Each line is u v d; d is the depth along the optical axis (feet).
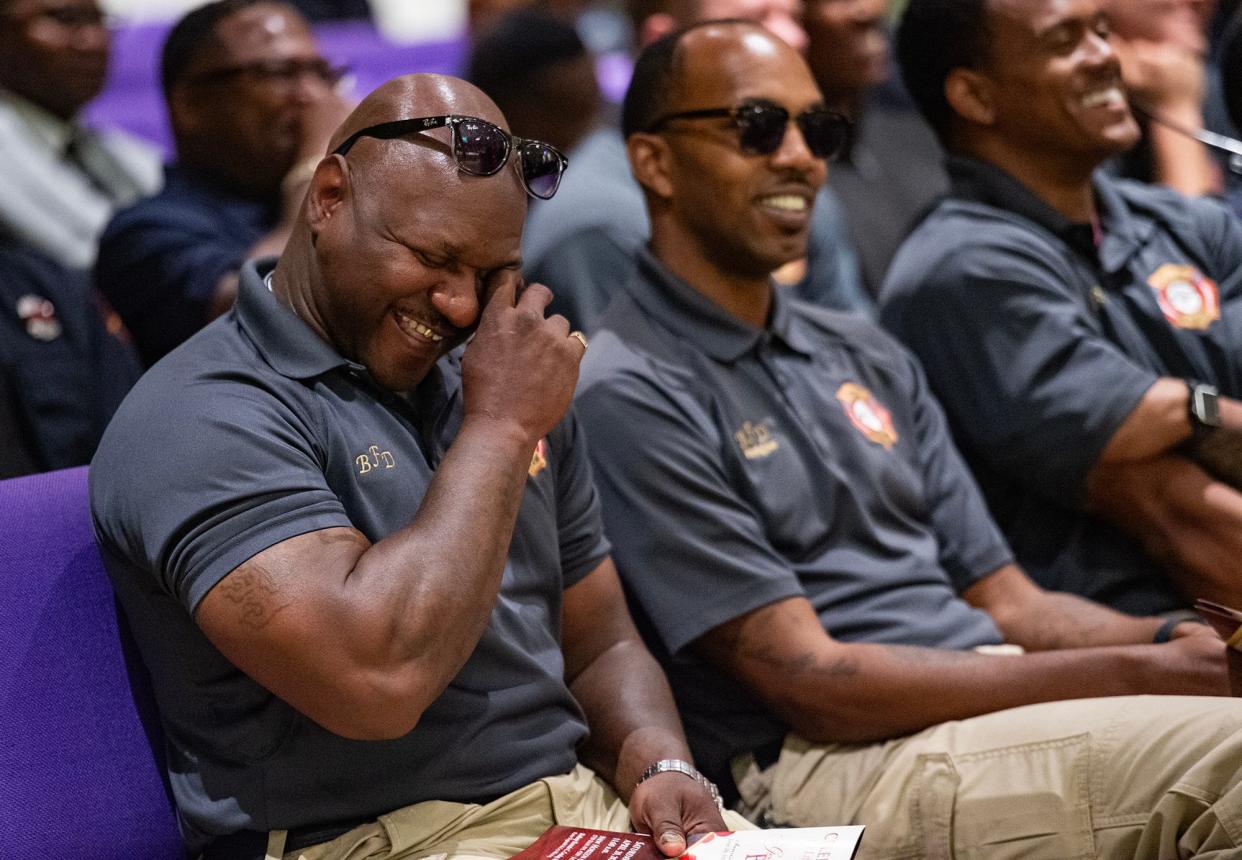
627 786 23.38
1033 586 29.58
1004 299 31.83
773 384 28.40
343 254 21.21
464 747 21.67
